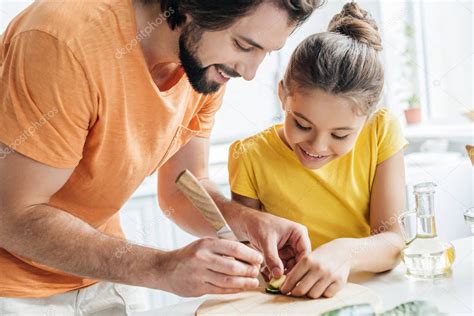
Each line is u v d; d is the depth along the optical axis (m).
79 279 1.21
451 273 1.15
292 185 1.42
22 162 0.96
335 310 1.02
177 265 1.00
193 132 1.30
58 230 0.99
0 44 1.04
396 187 1.38
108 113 1.03
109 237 1.03
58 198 1.15
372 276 1.19
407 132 2.49
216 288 1.00
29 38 0.94
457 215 2.11
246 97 2.59
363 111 1.18
